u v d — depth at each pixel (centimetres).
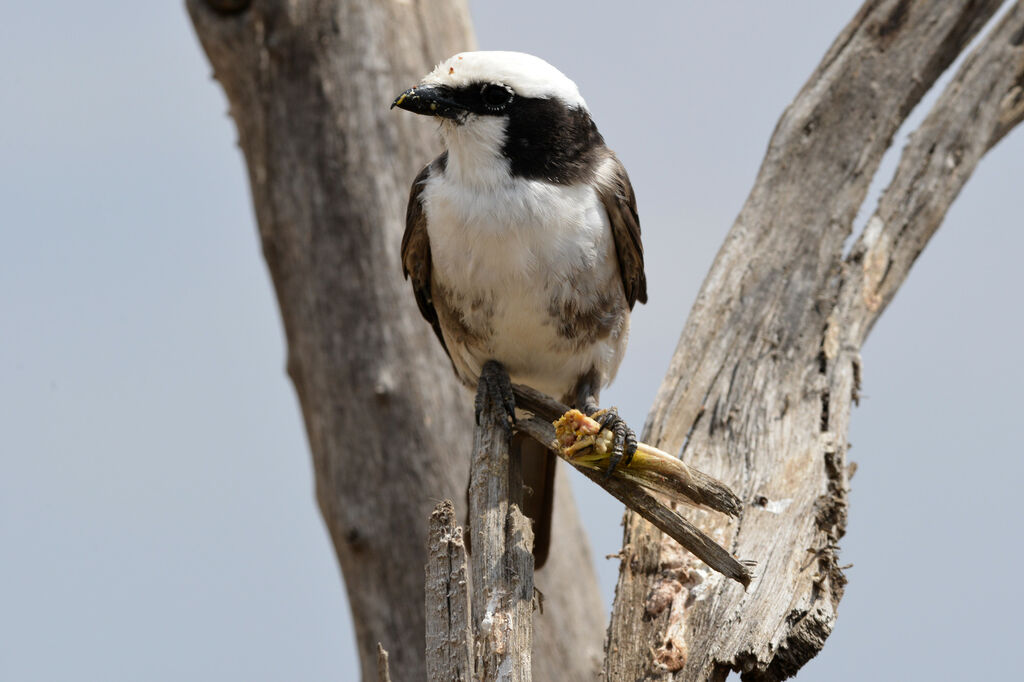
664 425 1002
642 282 1066
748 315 1067
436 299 1040
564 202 943
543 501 1045
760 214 1130
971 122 1205
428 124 1327
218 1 1331
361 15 1333
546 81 945
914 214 1161
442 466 1288
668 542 895
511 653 734
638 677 814
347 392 1305
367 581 1304
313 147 1320
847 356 1049
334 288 1312
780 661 823
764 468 958
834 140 1168
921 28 1220
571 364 1023
